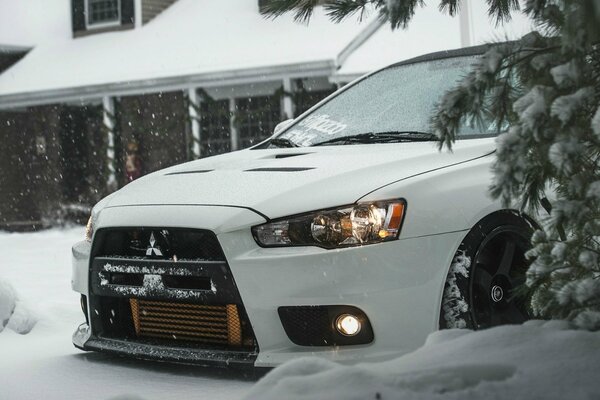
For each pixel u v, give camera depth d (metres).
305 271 4.31
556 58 3.29
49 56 25.80
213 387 4.43
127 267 4.82
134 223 4.78
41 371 5.00
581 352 2.91
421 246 4.39
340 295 4.27
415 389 2.73
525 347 3.00
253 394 2.89
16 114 26.38
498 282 4.76
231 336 4.56
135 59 23.75
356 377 2.80
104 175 24.66
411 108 5.64
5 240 17.36
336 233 4.33
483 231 4.61
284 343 4.42
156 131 24.14
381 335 4.32
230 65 21.39
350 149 5.28
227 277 4.46
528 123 3.10
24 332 6.62
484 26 13.73
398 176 4.56
